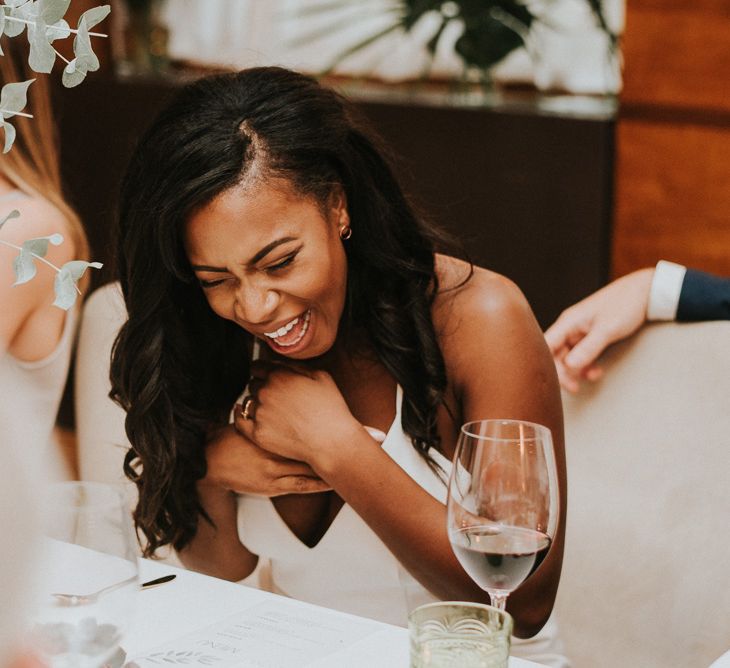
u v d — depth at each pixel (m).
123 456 1.88
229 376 1.58
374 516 1.39
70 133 3.68
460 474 1.06
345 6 4.16
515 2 3.68
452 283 1.62
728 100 3.68
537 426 1.08
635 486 1.63
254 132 1.32
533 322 1.61
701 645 1.59
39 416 1.91
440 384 1.54
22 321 1.83
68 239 1.89
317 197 1.34
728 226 3.75
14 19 0.97
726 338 1.58
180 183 1.30
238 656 1.10
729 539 1.57
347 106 1.48
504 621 0.88
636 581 1.63
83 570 0.88
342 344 1.59
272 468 1.50
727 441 1.57
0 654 0.47
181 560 1.69
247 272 1.33
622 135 3.80
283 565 1.65
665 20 3.72
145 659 1.10
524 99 3.97
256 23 4.50
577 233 3.63
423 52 4.29
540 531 1.05
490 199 3.62
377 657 1.10
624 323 1.62
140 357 1.50
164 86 3.67
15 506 0.47
